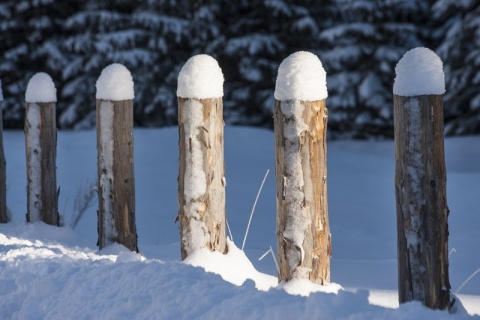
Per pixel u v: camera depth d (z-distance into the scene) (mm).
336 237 11273
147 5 29547
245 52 29031
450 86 25672
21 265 5367
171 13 29672
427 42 29000
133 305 4387
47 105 8445
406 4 27953
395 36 28203
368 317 3420
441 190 4809
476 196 13203
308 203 5258
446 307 4852
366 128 28500
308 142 5219
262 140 20156
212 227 5961
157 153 18406
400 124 4809
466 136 25000
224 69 29719
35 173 8453
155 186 15070
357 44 28141
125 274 4758
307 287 5207
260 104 29547
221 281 4500
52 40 30547
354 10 28188
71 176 15477
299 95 5176
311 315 3561
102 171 7152
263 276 6074
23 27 30609
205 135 5887
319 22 29828
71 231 8438
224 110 29734
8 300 5016
